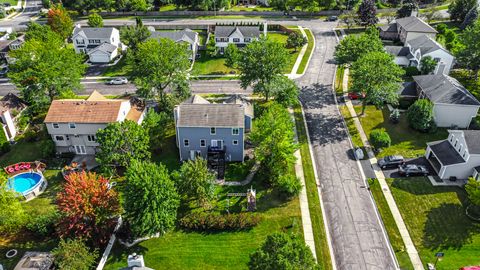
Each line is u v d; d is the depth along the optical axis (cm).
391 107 7531
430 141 6519
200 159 5331
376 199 5378
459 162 5484
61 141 6481
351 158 6234
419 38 9412
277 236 3688
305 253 3516
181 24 12612
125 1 13762
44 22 13588
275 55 7369
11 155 6600
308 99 8050
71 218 4519
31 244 4838
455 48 8994
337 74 9106
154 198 4544
